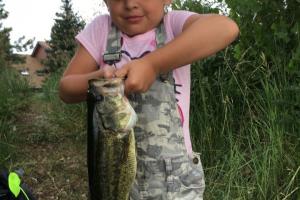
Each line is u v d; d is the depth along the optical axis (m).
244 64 1.56
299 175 1.31
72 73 0.82
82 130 2.15
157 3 0.80
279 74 1.47
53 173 1.81
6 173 0.98
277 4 1.52
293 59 1.41
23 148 2.03
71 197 1.66
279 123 1.38
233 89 1.54
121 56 0.82
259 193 1.30
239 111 1.54
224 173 1.40
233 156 1.42
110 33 0.83
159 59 0.67
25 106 2.45
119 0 0.79
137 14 0.79
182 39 0.69
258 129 1.46
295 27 1.46
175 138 0.81
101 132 0.63
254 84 1.54
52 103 2.44
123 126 0.62
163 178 0.81
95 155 0.65
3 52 5.67
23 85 2.77
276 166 1.33
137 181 0.82
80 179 1.77
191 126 1.55
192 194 0.82
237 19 1.57
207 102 1.58
